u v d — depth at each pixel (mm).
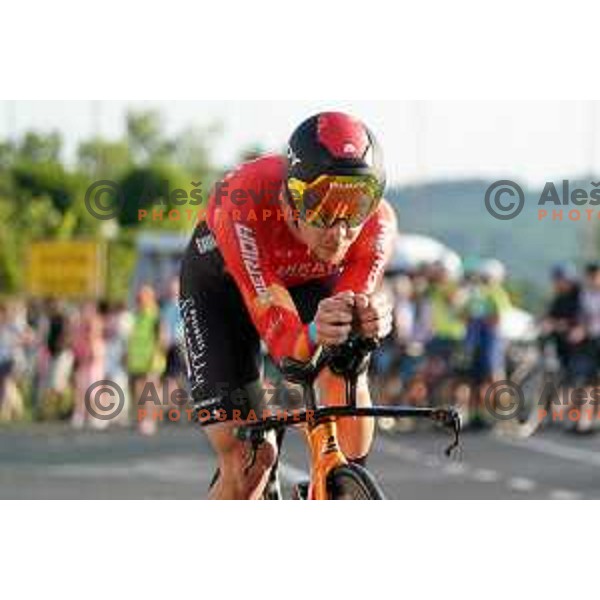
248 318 7387
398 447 19734
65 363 26766
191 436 22203
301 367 6438
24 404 28578
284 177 6926
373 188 6430
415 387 23750
